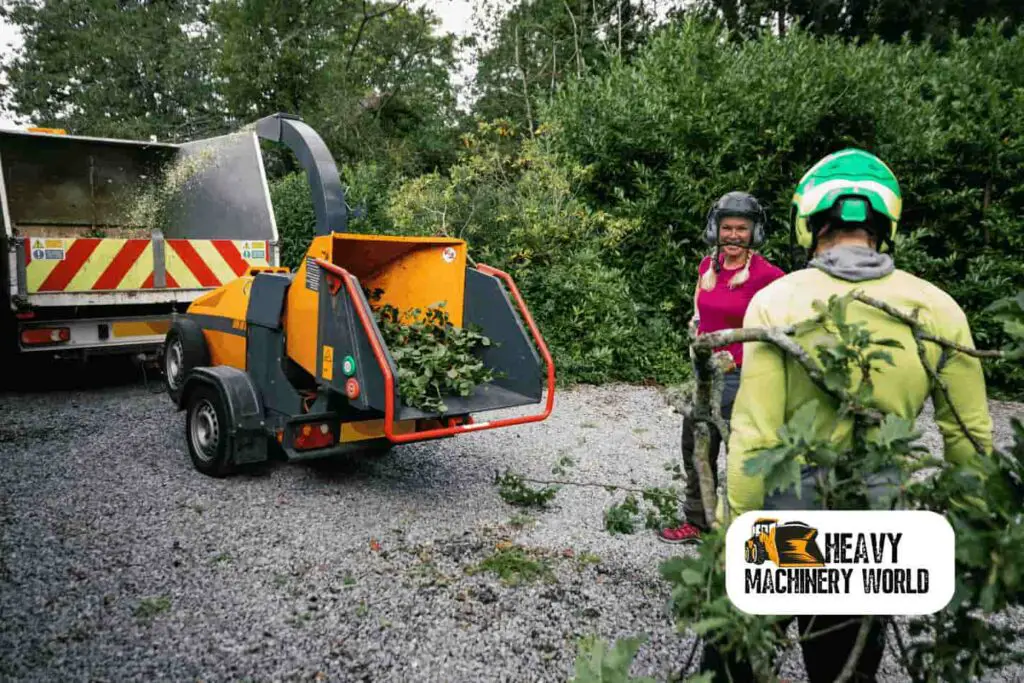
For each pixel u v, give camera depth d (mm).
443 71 25234
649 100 9508
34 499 4621
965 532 1341
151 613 3318
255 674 2900
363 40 25125
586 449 6094
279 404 4961
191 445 5230
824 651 1910
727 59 9773
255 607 3398
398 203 9852
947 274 8820
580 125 10031
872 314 1770
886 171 1948
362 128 21625
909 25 18969
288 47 21562
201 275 8242
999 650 1586
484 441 6238
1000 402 8219
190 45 25016
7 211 7281
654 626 3357
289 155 19609
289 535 4188
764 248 8750
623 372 8664
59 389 7941
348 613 3377
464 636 3225
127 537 4094
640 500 4961
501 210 9477
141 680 2836
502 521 4527
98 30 26688
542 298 8750
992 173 8766
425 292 5227
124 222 9469
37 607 3346
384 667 2980
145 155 9422
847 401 1577
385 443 4992
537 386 4785
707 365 1623
